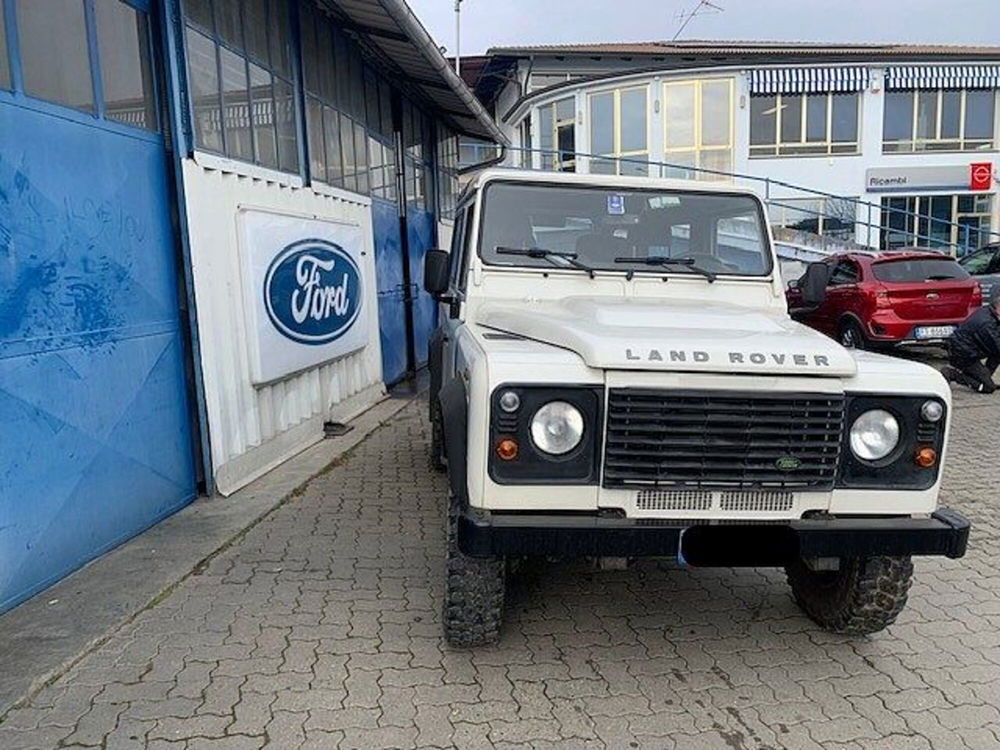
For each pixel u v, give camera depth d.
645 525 2.87
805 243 18.92
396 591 4.06
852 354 3.33
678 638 3.63
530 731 2.90
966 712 3.04
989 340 9.39
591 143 24.22
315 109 7.93
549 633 3.66
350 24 8.30
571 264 4.22
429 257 4.62
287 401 6.81
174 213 5.18
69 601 3.85
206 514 5.18
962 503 5.60
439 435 6.11
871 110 23.52
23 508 3.81
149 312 4.91
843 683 3.25
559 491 2.88
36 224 3.89
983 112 24.25
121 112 4.68
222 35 5.88
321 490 5.85
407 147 11.71
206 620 3.71
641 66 27.50
